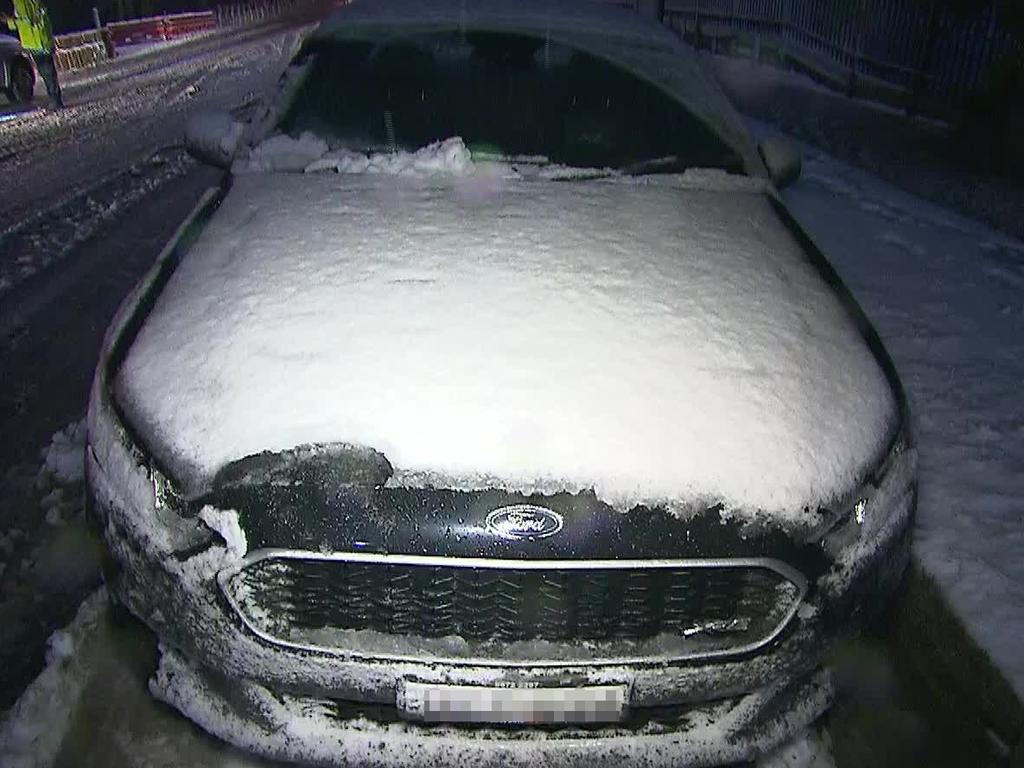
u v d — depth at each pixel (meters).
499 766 1.56
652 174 2.58
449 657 1.46
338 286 1.87
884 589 1.66
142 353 1.73
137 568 1.53
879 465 1.67
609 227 2.23
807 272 2.17
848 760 1.93
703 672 1.50
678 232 2.24
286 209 2.23
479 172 2.49
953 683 2.00
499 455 1.48
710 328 1.84
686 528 1.44
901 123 7.57
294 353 1.67
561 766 1.56
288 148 2.56
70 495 2.60
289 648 1.47
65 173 6.34
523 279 1.94
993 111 6.31
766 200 2.54
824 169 6.08
